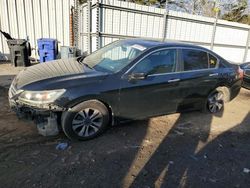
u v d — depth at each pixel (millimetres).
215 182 2850
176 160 3238
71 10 10203
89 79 3418
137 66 3754
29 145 3297
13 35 9523
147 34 9938
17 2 9258
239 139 4059
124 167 2980
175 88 4184
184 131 4168
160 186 2691
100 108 3520
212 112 5160
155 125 4301
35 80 3324
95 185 2615
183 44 4422
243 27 13672
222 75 4926
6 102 4867
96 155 3184
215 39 12617
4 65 8664
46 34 10086
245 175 3039
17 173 2703
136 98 3768
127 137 3758
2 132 3588
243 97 6977
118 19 8930
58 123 3410
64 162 2971
